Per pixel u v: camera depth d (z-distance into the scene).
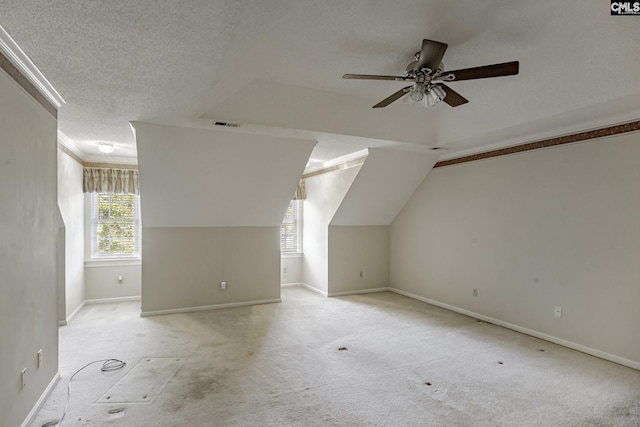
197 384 3.00
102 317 4.95
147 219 5.02
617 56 2.67
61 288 4.59
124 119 3.63
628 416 2.55
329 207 6.24
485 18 2.39
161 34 1.90
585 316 3.74
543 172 4.17
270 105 3.67
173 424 2.43
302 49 2.80
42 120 2.66
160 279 5.16
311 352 3.72
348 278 6.47
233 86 3.05
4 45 2.00
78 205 5.27
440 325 4.68
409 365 3.40
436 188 5.76
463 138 4.43
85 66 2.34
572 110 3.24
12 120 2.18
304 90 3.64
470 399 2.78
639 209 3.33
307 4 2.17
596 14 2.36
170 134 3.97
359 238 6.55
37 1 1.57
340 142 4.66
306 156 4.81
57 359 3.00
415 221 6.20
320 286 6.52
